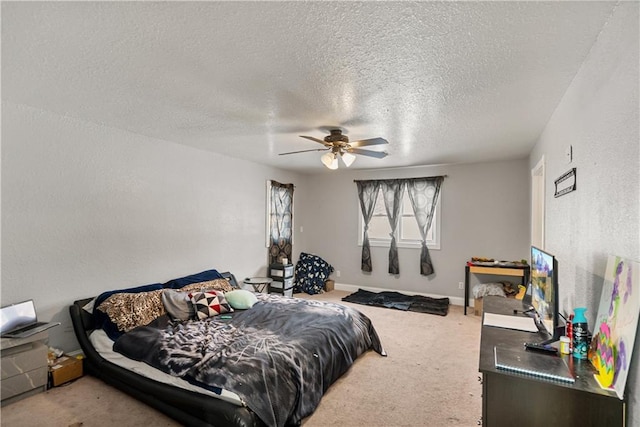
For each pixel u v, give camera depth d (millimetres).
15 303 2617
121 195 3416
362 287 6203
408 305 5105
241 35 1642
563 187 2395
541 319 2113
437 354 3352
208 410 2018
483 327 2078
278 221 5820
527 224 4918
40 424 2195
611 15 1455
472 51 1782
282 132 3465
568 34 1612
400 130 3346
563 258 2418
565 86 2227
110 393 2568
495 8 1415
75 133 3033
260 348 2424
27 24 1538
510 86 2240
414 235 5770
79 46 1752
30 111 2729
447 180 5477
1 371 2375
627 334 1236
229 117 2965
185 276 4090
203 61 1919
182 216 4078
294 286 6148
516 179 5000
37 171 2783
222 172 4664
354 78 2137
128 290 3336
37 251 2787
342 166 5621
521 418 1438
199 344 2529
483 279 5223
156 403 2318
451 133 3447
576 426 1354
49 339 2852
